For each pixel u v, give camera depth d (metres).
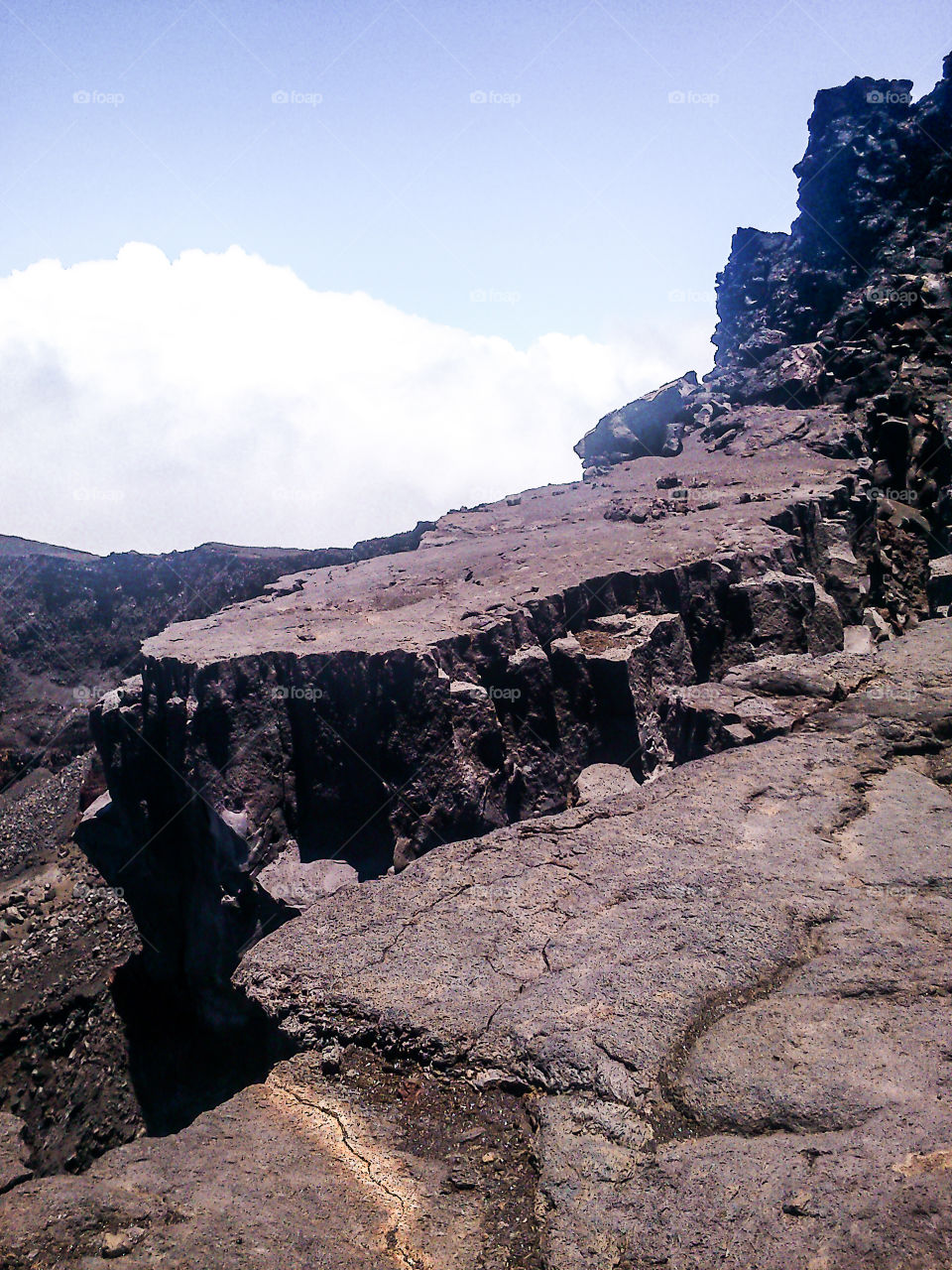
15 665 36.56
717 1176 4.34
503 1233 4.37
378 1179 4.69
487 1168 4.74
